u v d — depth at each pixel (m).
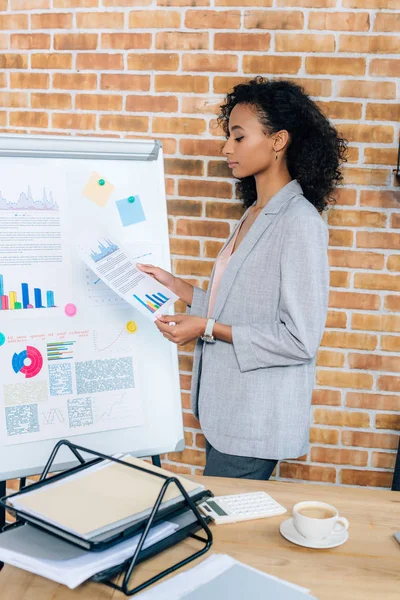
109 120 2.50
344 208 2.35
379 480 2.45
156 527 1.14
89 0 2.45
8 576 1.08
